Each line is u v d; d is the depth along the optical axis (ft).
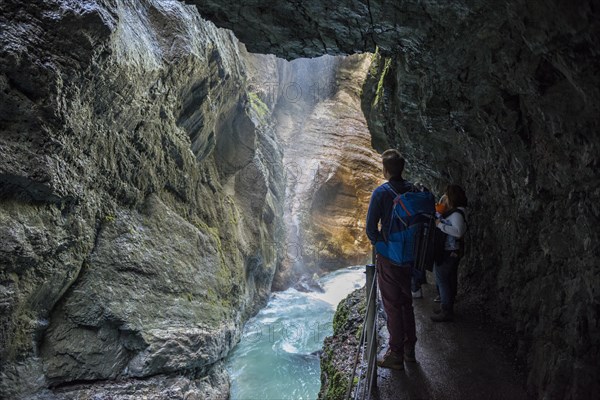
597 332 8.86
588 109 8.61
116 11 22.16
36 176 19.92
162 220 31.27
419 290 19.86
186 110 35.37
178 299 30.04
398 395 12.06
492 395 11.80
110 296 25.26
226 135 47.60
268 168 59.00
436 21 12.61
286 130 80.28
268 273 54.39
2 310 19.38
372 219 11.55
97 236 25.85
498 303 16.93
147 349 25.99
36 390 21.59
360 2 13.43
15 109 19.04
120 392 24.48
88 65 20.92
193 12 34.40
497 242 17.49
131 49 25.17
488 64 12.03
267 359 37.76
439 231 15.84
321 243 76.95
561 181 10.96
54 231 21.74
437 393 12.03
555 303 11.32
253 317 49.08
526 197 13.60
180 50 30.63
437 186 27.09
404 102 20.03
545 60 9.39
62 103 20.44
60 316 23.67
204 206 39.47
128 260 26.96
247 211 50.01
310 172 77.15
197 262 33.71
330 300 60.34
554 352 10.43
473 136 16.61
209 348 30.76
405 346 13.33
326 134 82.12
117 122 25.90
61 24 19.48
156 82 28.66
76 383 23.82
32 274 20.86
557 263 11.51
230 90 42.42
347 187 82.02
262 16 15.61
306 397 31.71
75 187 22.59
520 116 12.39
